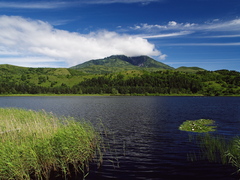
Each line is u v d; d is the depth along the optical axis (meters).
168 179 13.01
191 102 114.69
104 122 37.91
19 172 12.51
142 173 14.09
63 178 13.50
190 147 20.16
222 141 21.80
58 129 18.77
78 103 102.69
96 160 16.92
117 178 13.34
